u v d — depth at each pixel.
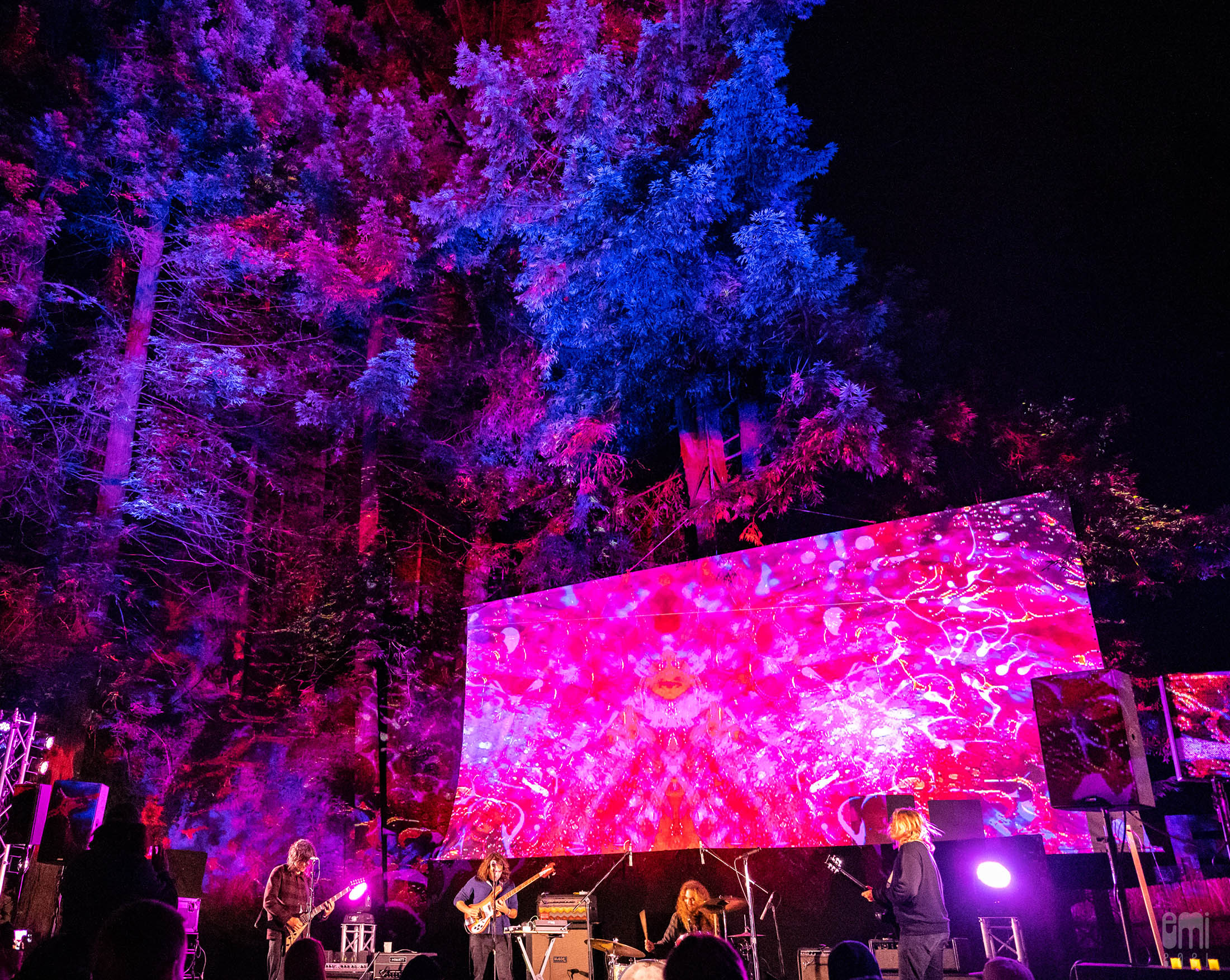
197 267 14.59
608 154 11.89
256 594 15.06
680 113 13.22
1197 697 6.93
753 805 9.20
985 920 6.99
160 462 13.64
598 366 12.83
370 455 15.20
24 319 13.58
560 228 12.05
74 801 8.22
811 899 8.70
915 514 13.32
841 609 9.41
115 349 13.82
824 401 11.33
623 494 13.59
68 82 13.98
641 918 8.80
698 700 9.95
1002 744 8.18
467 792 10.83
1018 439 13.50
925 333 14.09
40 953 2.81
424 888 11.77
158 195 14.22
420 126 16.64
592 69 12.02
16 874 7.61
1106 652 12.70
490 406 14.99
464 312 16.38
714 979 2.01
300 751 13.34
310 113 16.00
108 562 12.74
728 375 12.73
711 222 11.34
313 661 14.52
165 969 2.28
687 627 10.34
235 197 14.73
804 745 9.15
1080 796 5.42
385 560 14.86
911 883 5.82
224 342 16.25
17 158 13.50
